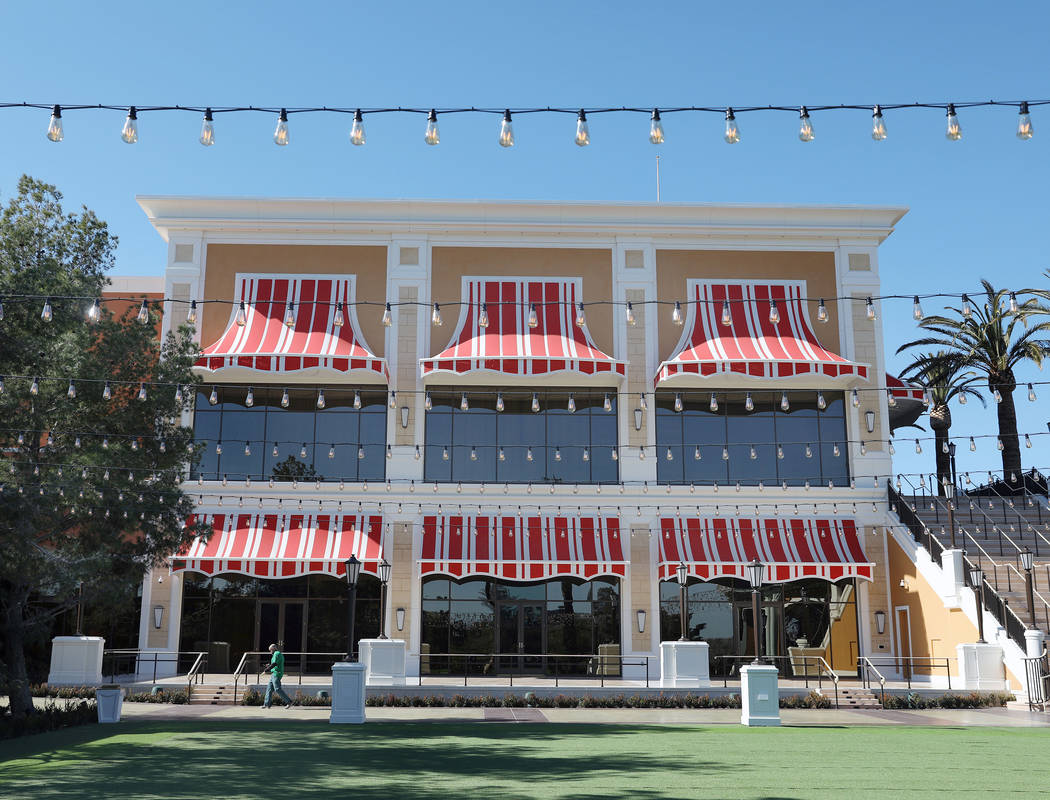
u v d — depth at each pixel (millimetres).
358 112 13594
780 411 37312
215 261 37594
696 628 35312
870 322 37781
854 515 36188
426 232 37969
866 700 28688
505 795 12414
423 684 31328
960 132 13258
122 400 26156
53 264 23891
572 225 37906
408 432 36344
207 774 14344
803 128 13438
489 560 34062
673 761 16047
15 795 12430
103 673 33969
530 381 36688
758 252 38312
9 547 21266
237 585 35219
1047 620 30047
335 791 12734
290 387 36750
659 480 36562
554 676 34750
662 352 37406
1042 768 15141
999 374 44656
